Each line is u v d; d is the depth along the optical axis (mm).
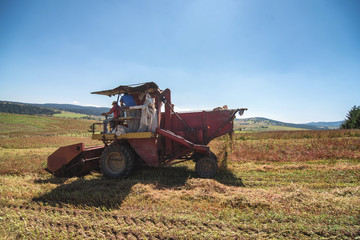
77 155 6301
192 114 6840
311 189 4609
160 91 6324
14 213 3471
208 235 2645
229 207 3574
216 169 5816
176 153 6473
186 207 3582
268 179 5555
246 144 11961
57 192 4582
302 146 10703
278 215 3084
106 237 2760
